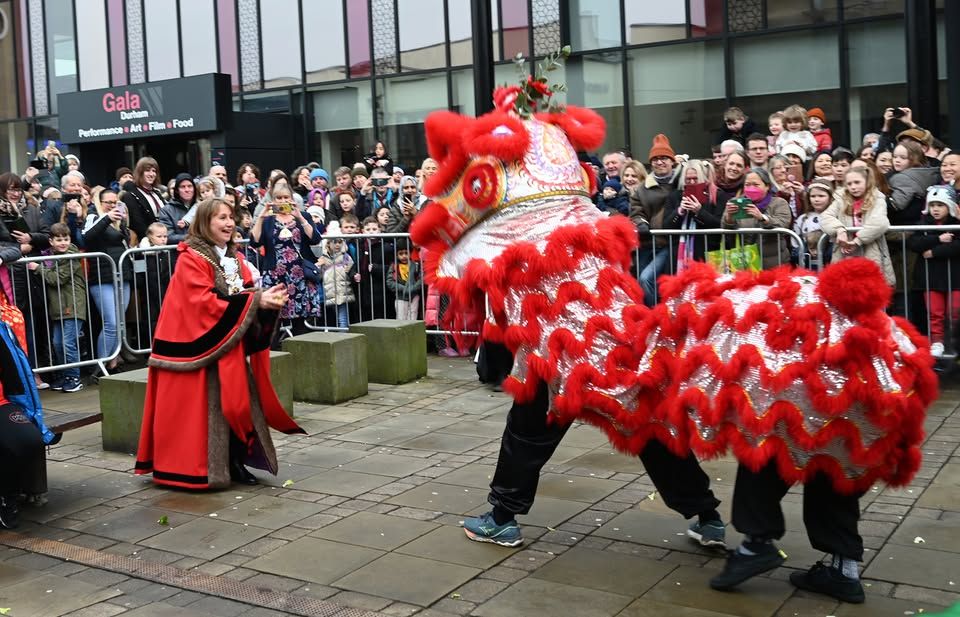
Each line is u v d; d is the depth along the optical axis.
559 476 5.91
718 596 4.19
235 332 5.75
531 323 4.35
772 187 8.31
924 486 5.50
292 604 4.25
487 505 5.43
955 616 3.93
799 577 4.26
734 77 13.80
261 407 6.00
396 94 16.91
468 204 4.54
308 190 12.41
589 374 4.24
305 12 17.61
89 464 6.61
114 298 9.37
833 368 3.68
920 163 8.20
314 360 8.07
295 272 9.70
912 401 3.73
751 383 3.78
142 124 17.33
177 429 5.93
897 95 12.75
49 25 20.50
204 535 5.16
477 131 4.49
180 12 18.92
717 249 8.15
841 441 3.79
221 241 6.00
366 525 5.19
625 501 5.44
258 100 18.30
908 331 3.87
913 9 9.67
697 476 4.66
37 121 20.94
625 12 14.45
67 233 9.16
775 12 13.42
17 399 5.41
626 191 9.15
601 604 4.14
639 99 14.53
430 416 7.54
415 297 10.01
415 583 4.42
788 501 5.35
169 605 4.30
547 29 15.04
